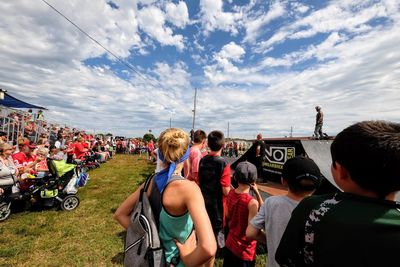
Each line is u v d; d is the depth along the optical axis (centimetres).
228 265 244
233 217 244
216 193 305
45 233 463
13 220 525
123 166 1561
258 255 383
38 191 573
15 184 535
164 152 141
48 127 1533
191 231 135
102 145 1914
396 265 67
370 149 78
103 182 1003
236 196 244
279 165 575
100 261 368
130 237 135
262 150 629
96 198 738
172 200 127
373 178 79
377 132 80
